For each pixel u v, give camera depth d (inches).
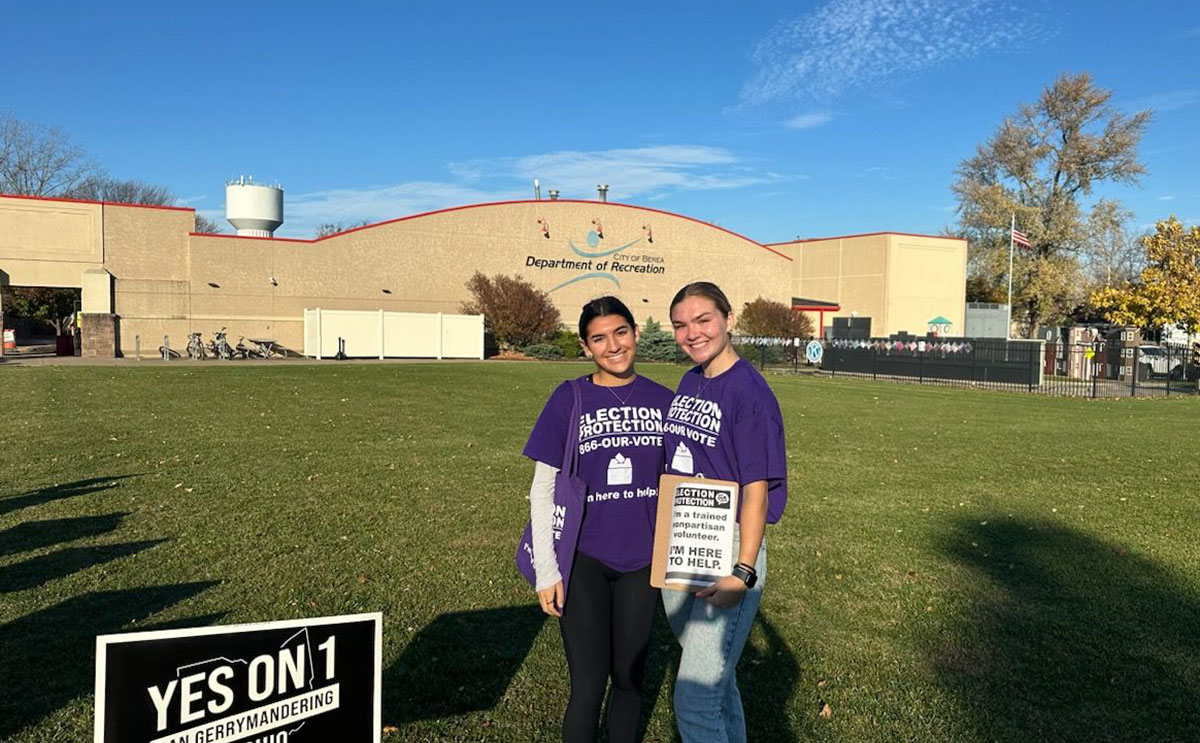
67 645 154.4
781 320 1577.3
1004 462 390.6
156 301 1285.7
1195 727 133.2
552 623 173.6
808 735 130.6
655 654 164.1
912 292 1769.2
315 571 203.3
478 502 281.6
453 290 1503.4
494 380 836.0
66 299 1937.7
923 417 595.8
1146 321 1149.1
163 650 80.0
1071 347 1131.9
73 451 372.2
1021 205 1754.4
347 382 775.7
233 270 1327.5
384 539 233.3
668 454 107.2
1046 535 251.8
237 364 1037.8
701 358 105.0
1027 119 1768.0
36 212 1221.7
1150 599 192.9
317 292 1390.3
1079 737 130.3
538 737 128.5
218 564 206.8
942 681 149.6
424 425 482.3
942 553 231.0
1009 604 189.3
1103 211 1717.5
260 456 365.4
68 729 124.4
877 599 192.5
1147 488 328.5
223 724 83.4
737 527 103.7
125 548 219.6
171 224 1285.7
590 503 109.0
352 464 349.7
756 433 99.7
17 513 257.1
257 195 1528.1
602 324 109.8
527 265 1565.0
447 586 195.0
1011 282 1589.6
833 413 611.8
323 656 89.3
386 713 134.3
